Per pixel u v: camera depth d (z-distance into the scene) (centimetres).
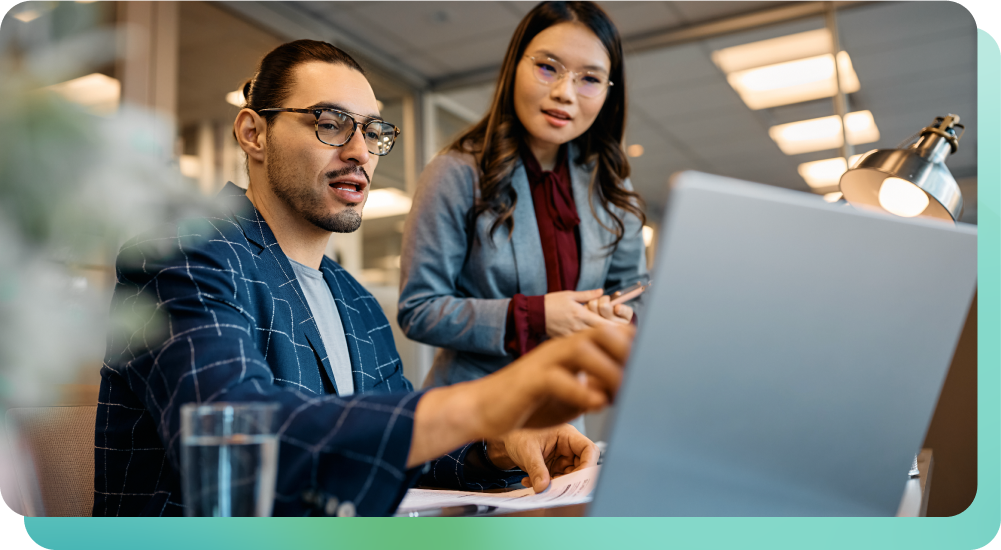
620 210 174
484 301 153
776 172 752
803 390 52
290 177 107
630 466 47
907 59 496
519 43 162
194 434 48
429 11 446
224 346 73
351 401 62
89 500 94
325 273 119
